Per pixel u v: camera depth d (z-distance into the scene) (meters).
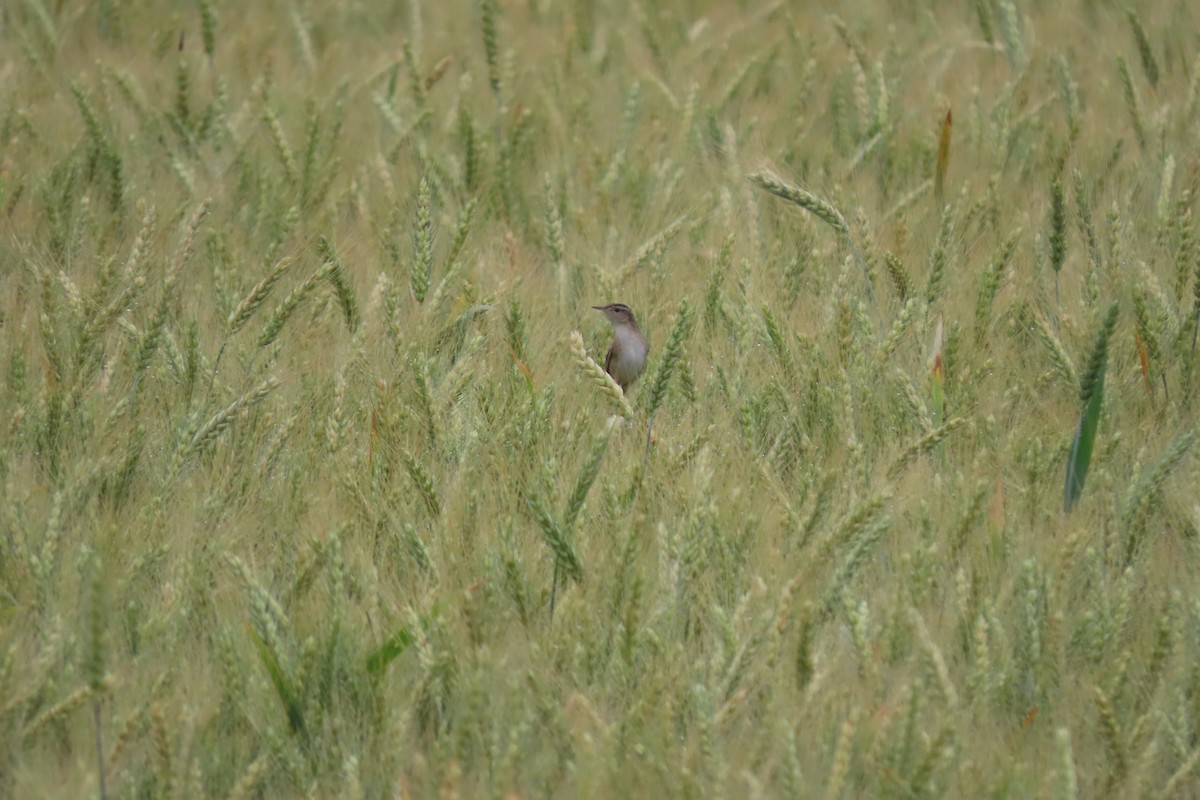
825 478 9.63
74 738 8.34
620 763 8.07
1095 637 8.91
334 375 12.12
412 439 11.52
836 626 9.14
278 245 14.64
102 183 16.86
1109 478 10.83
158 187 17.36
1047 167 17.56
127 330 12.40
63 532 9.84
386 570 10.02
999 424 11.90
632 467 10.42
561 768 8.16
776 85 21.22
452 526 10.03
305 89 21.52
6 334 13.17
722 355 13.07
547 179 15.83
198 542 10.02
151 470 11.15
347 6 26.08
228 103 19.45
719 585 9.56
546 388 11.54
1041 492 10.64
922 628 8.31
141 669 8.73
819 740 8.10
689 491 10.34
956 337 12.50
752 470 10.91
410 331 13.13
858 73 18.69
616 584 9.11
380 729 8.44
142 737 8.21
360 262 15.34
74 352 11.68
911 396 11.20
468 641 8.69
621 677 8.67
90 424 11.17
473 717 7.93
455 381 11.72
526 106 20.58
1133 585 9.38
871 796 7.92
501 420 11.86
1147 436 11.64
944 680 8.05
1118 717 8.56
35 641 8.92
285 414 11.96
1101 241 14.61
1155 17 22.41
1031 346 13.35
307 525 10.26
